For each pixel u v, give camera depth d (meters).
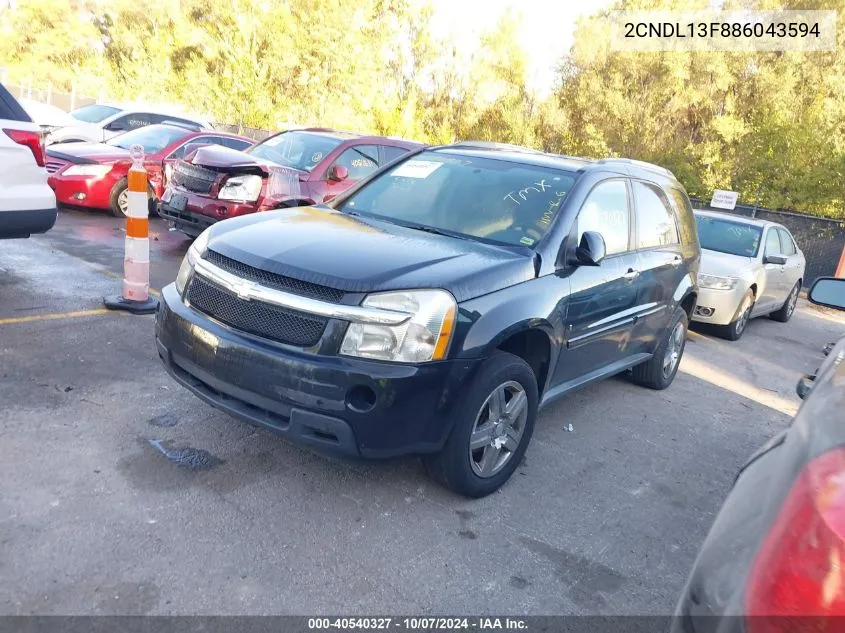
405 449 3.41
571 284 4.29
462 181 4.83
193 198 8.19
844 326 13.51
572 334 4.38
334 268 3.46
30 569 2.81
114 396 4.43
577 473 4.46
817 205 20.70
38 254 7.71
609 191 5.01
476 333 3.52
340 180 8.98
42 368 4.66
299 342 3.36
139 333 5.57
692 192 23.28
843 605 1.21
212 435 4.12
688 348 8.84
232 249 3.73
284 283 3.47
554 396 4.50
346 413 3.26
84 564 2.89
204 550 3.09
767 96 25.91
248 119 29.55
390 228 4.30
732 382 7.51
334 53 32.78
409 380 3.29
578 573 3.36
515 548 3.48
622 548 3.65
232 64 30.53
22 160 5.71
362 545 3.30
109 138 13.23
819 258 19.12
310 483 3.78
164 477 3.62
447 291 3.46
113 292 6.56
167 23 38.44
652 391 6.51
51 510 3.20
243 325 3.53
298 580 2.99
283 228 4.04
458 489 3.76
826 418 1.55
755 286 9.84
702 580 1.60
